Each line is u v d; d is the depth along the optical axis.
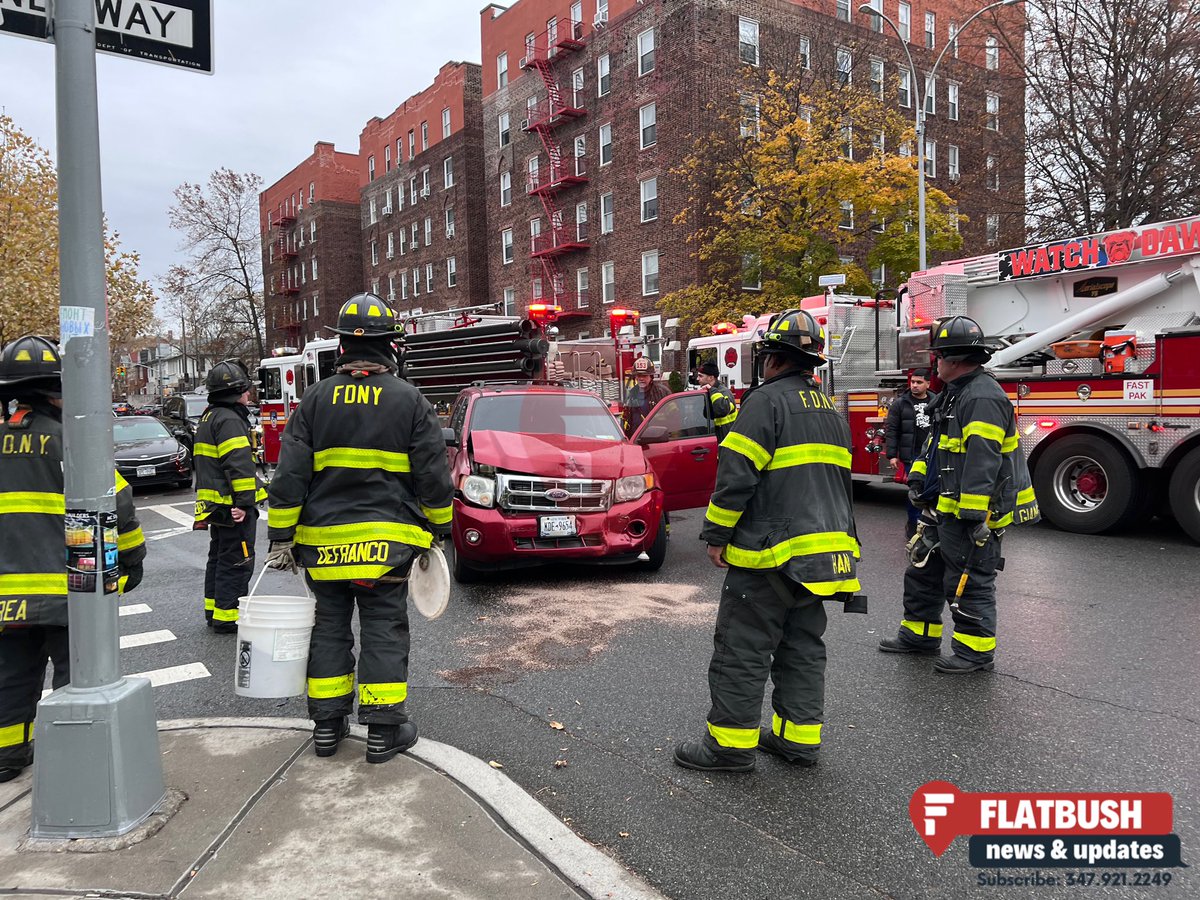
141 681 2.98
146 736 2.95
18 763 3.33
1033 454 8.76
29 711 3.37
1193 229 7.94
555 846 2.73
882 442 10.34
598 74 27.19
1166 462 7.69
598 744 3.74
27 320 19.22
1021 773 3.36
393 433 3.46
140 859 2.66
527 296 31.98
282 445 3.45
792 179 19.62
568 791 3.28
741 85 22.56
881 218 20.47
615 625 5.66
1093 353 8.23
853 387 11.76
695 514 11.07
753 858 2.78
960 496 4.34
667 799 3.21
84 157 2.79
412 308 41.09
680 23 23.44
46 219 20.20
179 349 67.81
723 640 3.39
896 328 11.60
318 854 2.69
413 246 40.66
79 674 2.84
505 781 3.20
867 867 2.73
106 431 2.87
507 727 3.96
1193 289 8.11
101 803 2.79
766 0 24.05
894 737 3.73
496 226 33.62
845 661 4.81
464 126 35.66
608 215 27.47
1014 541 8.20
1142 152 17.05
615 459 6.87
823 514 3.25
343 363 3.53
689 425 8.73
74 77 2.76
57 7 2.72
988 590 4.51
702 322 21.78
